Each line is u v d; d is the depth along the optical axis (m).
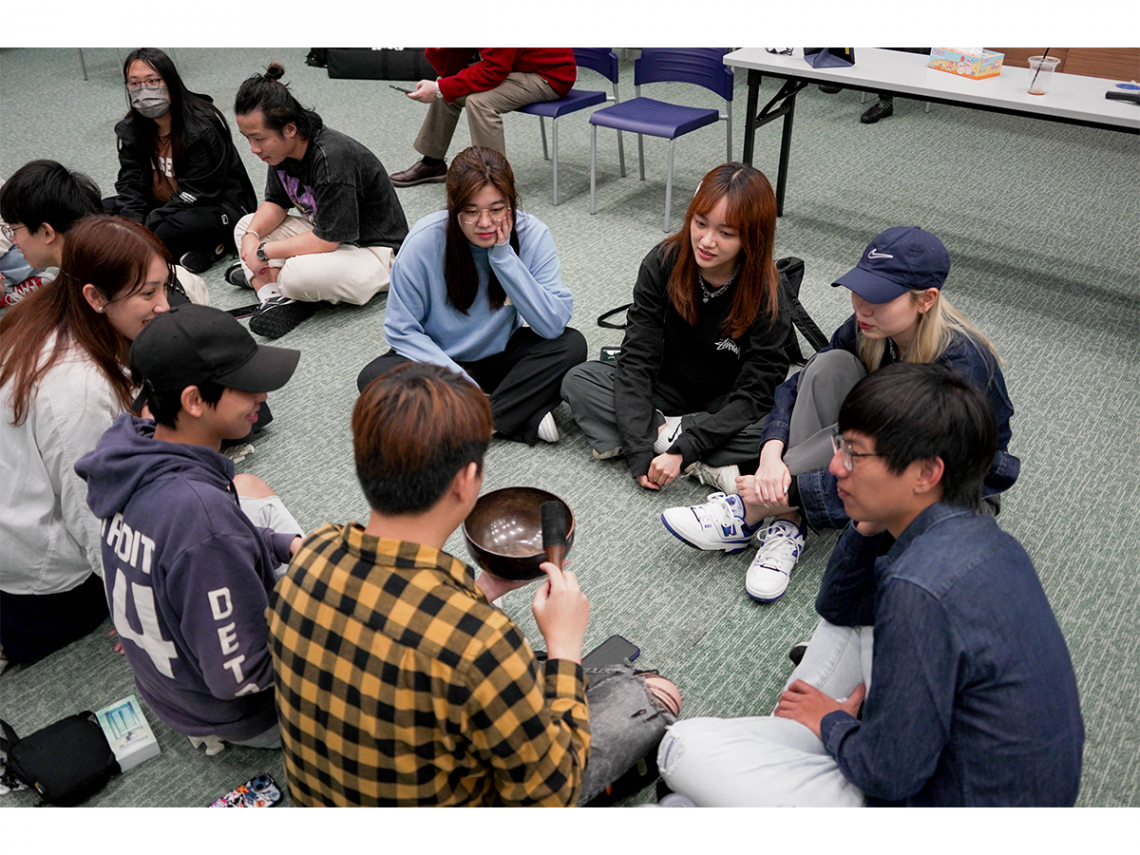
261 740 1.62
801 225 3.83
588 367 2.44
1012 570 1.09
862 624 1.54
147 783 1.64
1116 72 4.76
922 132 4.88
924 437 1.11
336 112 5.32
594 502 2.32
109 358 1.62
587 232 3.84
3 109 5.34
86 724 1.64
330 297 3.17
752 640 1.91
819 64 3.45
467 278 2.36
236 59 6.34
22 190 1.87
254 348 1.35
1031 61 3.07
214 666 1.34
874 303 1.72
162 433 1.36
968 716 1.09
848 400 1.17
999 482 1.87
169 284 1.69
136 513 1.30
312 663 1.05
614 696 1.45
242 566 1.31
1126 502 2.26
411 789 1.07
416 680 0.99
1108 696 1.74
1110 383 2.75
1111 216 3.84
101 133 4.93
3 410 1.59
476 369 2.61
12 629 1.81
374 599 1.01
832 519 1.92
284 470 2.44
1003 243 3.63
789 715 1.43
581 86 5.74
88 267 1.54
